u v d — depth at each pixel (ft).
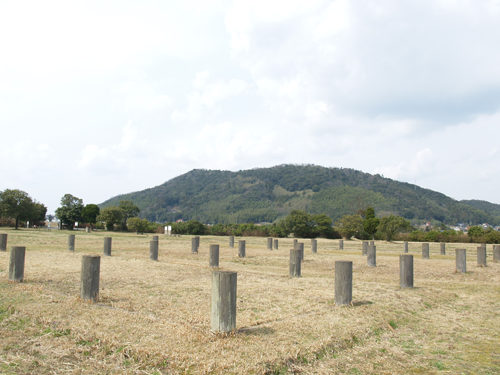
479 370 16.06
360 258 68.64
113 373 14.32
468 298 31.63
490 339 20.57
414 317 24.58
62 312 21.52
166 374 14.24
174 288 30.53
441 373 15.70
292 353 16.35
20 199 173.99
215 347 16.57
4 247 57.57
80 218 237.25
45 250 63.26
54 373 14.23
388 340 19.79
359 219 194.80
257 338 18.12
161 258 59.21
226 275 18.61
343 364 16.21
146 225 194.70
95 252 64.75
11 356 15.58
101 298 25.55
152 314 22.20
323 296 28.99
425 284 39.55
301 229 201.46
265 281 36.37
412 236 164.45
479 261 56.18
